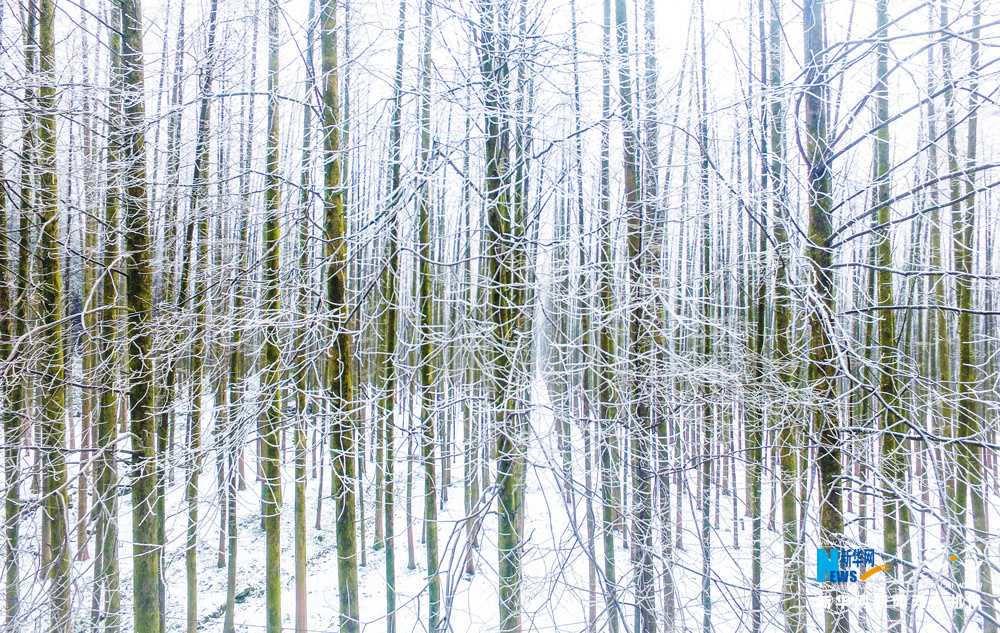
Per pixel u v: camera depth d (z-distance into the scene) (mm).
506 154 3902
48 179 3932
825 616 3277
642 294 4254
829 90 3326
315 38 3844
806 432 3979
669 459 4434
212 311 4168
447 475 8414
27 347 3906
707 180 4258
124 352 4195
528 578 3906
